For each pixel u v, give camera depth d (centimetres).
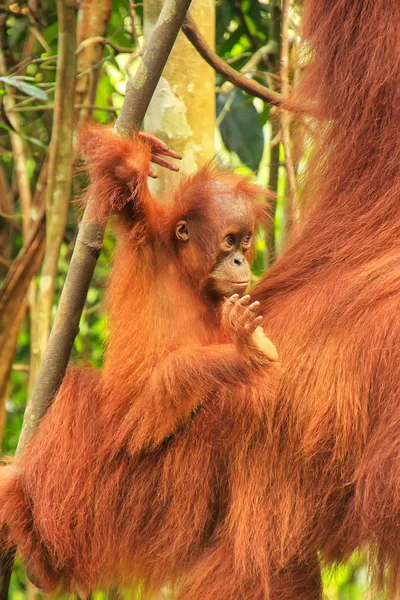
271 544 494
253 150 926
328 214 539
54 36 891
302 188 566
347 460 481
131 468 523
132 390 502
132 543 529
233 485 500
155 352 503
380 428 469
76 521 532
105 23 779
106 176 503
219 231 533
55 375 537
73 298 518
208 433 503
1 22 915
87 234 507
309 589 514
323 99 553
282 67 715
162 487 516
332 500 490
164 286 525
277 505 494
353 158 533
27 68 955
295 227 573
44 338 714
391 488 458
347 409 479
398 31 520
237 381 473
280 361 498
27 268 758
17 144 863
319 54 555
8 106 849
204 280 535
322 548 502
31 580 552
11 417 1085
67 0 654
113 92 1015
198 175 567
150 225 522
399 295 484
